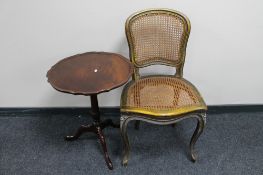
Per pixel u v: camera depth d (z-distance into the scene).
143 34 2.03
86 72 1.86
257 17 2.12
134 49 2.04
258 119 2.48
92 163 2.09
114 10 2.09
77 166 2.07
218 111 2.54
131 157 2.12
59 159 2.12
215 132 2.34
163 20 2.00
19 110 2.52
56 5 2.07
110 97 2.45
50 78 1.82
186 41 2.01
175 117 1.80
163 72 2.33
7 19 2.11
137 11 2.03
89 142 2.27
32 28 2.16
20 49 2.24
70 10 2.09
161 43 2.07
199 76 2.40
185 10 2.11
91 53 2.06
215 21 2.14
